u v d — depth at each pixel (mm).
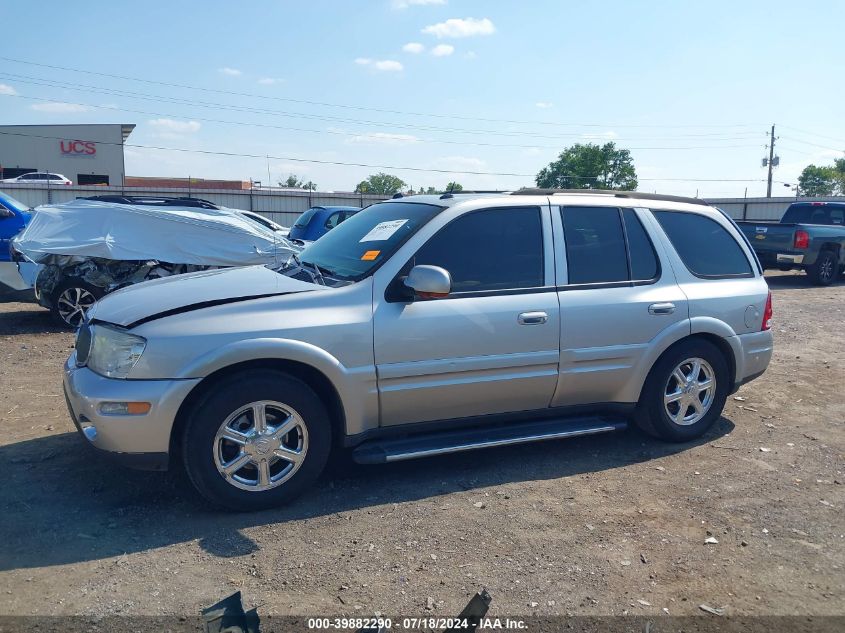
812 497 4590
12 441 5133
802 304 12930
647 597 3404
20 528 3857
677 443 5516
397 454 4406
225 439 4023
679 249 5445
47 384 6652
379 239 4730
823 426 6031
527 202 4949
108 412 3842
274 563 3588
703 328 5336
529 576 3541
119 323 4004
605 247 5133
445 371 4484
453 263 4617
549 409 5004
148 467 3947
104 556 3602
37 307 11242
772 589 3510
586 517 4207
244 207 38250
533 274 4828
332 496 4398
